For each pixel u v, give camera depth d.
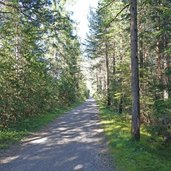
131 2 16.53
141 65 24.69
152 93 23.58
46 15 18.05
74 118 30.30
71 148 15.09
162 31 19.30
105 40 39.41
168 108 18.28
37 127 22.52
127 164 11.97
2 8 22.23
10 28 23.03
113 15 27.39
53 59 45.34
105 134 19.55
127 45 28.92
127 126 23.41
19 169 11.15
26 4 17.16
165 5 20.64
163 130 19.75
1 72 22.33
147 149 15.80
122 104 30.55
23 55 26.30
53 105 39.25
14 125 21.69
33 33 22.20
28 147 15.27
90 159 12.76
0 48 24.62
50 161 12.38
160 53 22.34
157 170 12.09
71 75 58.56
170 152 16.98
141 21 23.97
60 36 41.62
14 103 22.61
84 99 92.06
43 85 31.62
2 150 14.40
